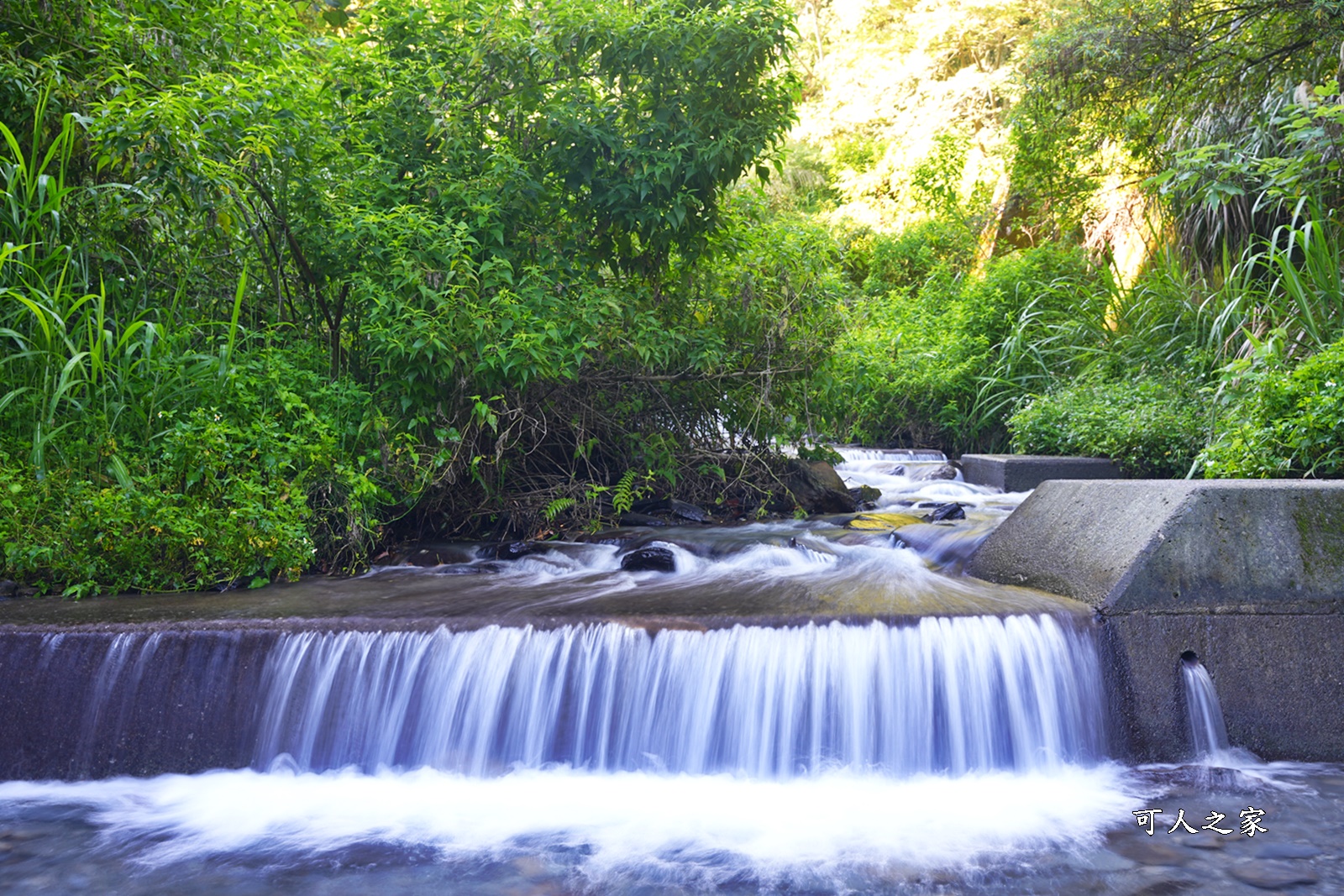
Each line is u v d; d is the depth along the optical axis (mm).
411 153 6516
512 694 3789
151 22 5770
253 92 5363
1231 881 2768
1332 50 8508
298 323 6480
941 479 9922
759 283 7453
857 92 24375
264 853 3043
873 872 2877
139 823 3281
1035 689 3773
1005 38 22047
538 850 3061
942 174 19500
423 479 5906
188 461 4898
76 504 4641
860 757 3689
